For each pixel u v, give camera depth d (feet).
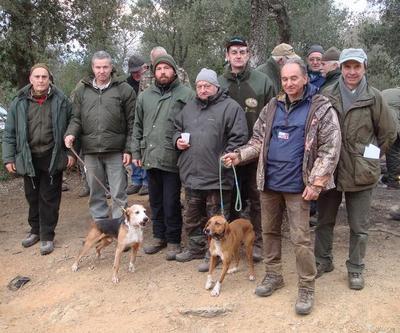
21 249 19.58
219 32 49.37
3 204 26.13
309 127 12.51
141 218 16.01
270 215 13.92
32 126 18.25
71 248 19.19
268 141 13.19
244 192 17.54
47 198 18.83
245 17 40.88
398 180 25.96
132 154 17.90
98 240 17.20
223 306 13.94
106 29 35.99
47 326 14.29
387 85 55.52
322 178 12.26
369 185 13.84
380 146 14.12
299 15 46.29
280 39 41.09
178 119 16.30
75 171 30.94
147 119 17.24
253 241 15.55
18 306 15.66
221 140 15.64
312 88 12.80
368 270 15.88
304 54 50.11
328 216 14.97
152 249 18.20
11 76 34.88
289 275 15.64
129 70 25.30
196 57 56.24
